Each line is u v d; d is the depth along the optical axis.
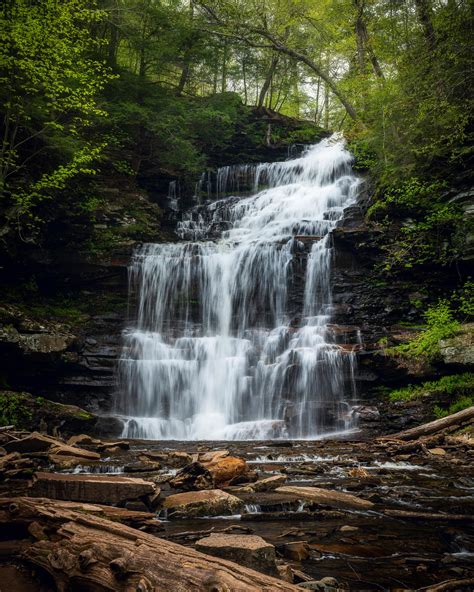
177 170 26.06
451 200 18.53
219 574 3.01
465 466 9.96
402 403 15.05
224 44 29.61
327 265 19.61
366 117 23.31
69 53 16.67
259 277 19.98
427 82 16.78
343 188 24.28
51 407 13.92
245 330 18.72
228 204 26.23
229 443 12.91
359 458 10.48
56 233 19.20
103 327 18.33
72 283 19.20
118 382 16.33
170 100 24.61
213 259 20.16
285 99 39.44
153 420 15.31
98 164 22.34
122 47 29.47
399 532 5.45
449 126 17.41
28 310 17.47
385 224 19.48
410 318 18.31
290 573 3.85
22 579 3.86
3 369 15.05
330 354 16.28
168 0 26.97
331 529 5.53
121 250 19.73
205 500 6.14
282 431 14.92
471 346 14.83
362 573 4.22
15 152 16.42
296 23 29.41
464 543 5.10
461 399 14.46
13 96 16.59
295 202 24.59
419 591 3.75
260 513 5.94
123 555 3.41
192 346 17.95
